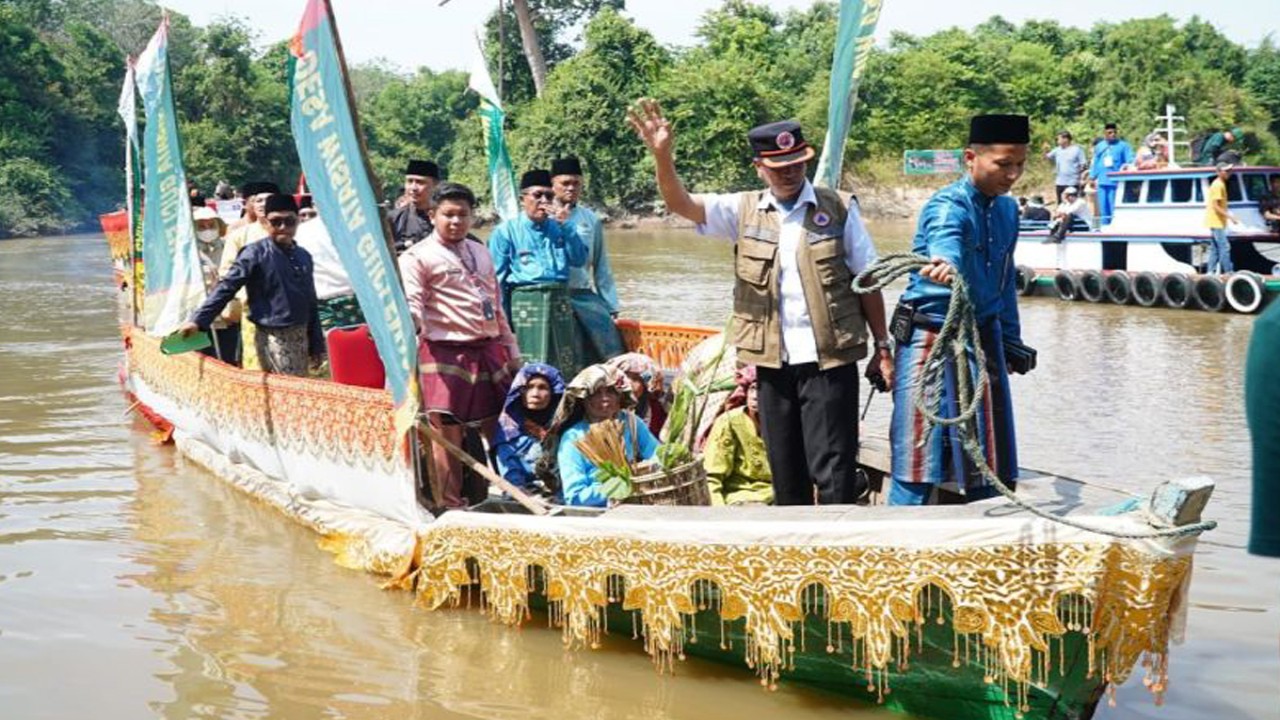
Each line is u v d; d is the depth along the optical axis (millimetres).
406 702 5188
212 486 8734
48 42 61812
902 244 30984
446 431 7016
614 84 41219
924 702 5000
